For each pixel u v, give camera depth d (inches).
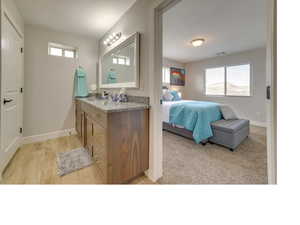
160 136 58.6
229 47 151.4
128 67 74.7
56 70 107.2
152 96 56.4
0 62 56.9
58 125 110.0
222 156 80.4
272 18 25.9
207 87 203.5
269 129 27.1
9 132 69.3
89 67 121.1
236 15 89.2
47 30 101.7
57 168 65.6
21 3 72.9
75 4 73.3
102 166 52.9
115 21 89.7
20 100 86.4
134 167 55.8
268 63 26.9
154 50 54.6
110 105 58.6
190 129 99.0
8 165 67.7
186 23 99.0
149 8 56.5
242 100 169.0
